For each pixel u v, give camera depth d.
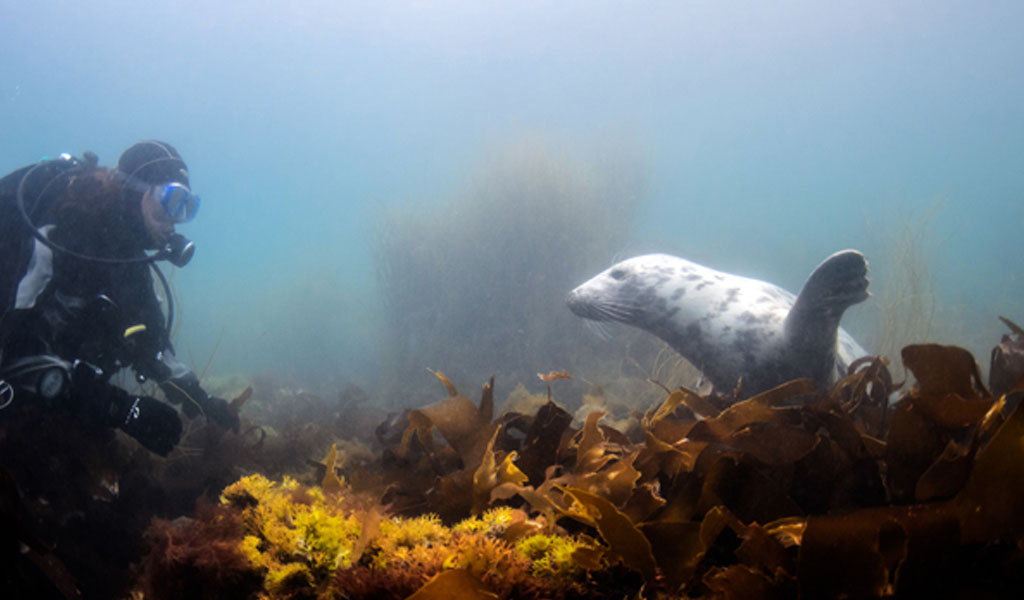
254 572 1.32
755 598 1.00
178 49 62.97
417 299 9.80
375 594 1.08
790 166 96.38
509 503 1.47
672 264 3.25
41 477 2.94
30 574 2.21
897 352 6.09
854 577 0.94
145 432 3.11
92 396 2.98
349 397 6.57
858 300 2.26
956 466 1.09
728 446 1.50
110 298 3.37
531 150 10.42
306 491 1.66
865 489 1.47
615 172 11.16
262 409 7.29
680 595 1.06
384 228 10.70
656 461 1.54
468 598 0.96
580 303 3.49
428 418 1.71
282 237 88.50
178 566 1.36
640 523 1.20
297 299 16.77
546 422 1.67
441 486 1.50
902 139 89.06
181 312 5.76
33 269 3.07
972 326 10.02
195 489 3.68
